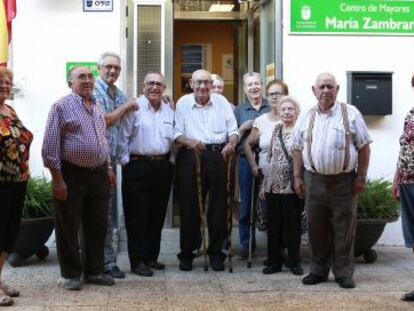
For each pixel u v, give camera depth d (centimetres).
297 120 445
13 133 386
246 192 510
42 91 536
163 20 569
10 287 420
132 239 462
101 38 538
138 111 459
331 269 472
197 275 464
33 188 481
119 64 452
